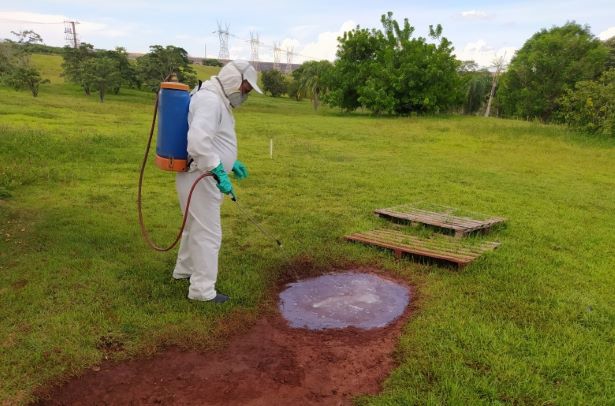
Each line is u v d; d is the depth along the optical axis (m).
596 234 6.60
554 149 15.46
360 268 5.13
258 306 4.14
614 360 3.40
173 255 5.13
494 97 49.16
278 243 5.36
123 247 5.30
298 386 3.07
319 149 13.87
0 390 2.88
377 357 3.42
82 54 47.53
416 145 15.70
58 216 6.30
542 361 3.32
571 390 3.05
